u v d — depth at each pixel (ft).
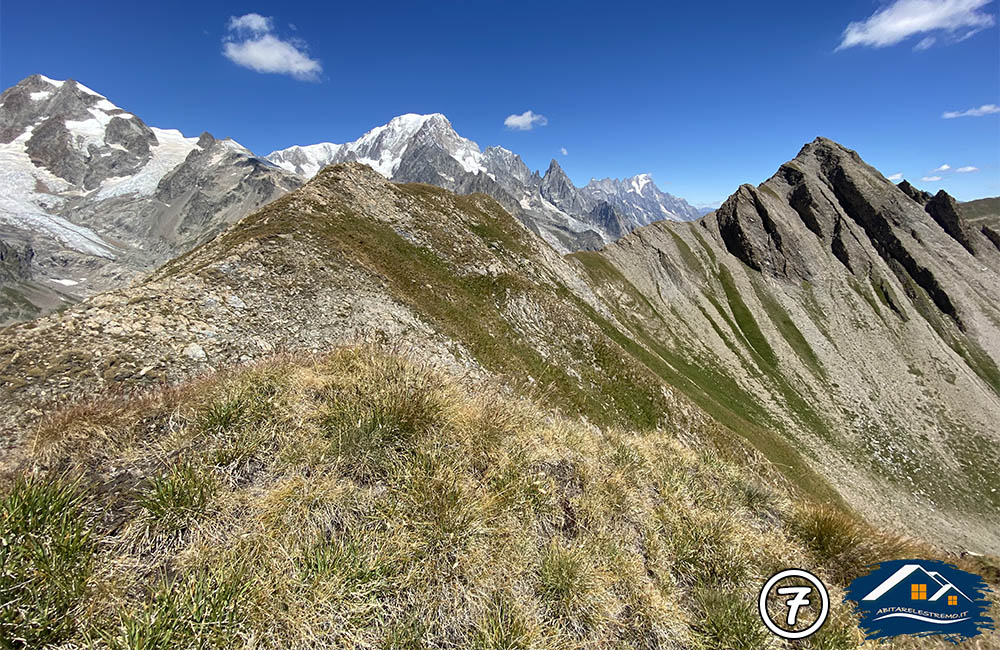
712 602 20.86
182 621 12.78
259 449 19.85
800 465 177.27
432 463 20.45
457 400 26.37
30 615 12.38
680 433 112.57
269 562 15.01
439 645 14.99
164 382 38.75
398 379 25.46
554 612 17.40
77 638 12.56
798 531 30.04
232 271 64.85
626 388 116.26
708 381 265.75
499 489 21.49
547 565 18.65
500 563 17.94
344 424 21.31
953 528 215.92
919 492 242.37
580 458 28.32
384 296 82.17
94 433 19.90
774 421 263.70
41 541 13.87
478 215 187.42
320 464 19.52
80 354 37.93
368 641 14.15
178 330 46.78
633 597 19.69
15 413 30.50
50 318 40.47
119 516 16.01
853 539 28.19
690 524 25.75
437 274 118.01
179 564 14.87
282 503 17.13
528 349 107.86
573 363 114.93
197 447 19.51
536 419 30.89
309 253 80.74
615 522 24.04
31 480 15.34
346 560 15.48
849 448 265.75
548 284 179.42
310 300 68.44
